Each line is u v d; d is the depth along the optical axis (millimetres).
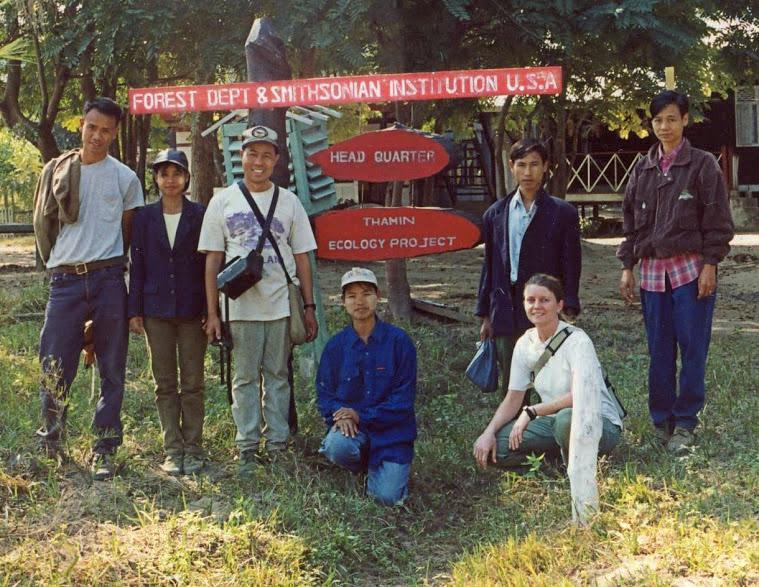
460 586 4594
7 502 5441
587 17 9273
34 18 10227
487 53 10156
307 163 7910
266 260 6031
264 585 4660
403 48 9602
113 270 5941
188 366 6164
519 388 5949
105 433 5930
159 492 5684
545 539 5062
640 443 6453
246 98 6637
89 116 5793
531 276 6168
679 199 6141
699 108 12539
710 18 10430
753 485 5504
